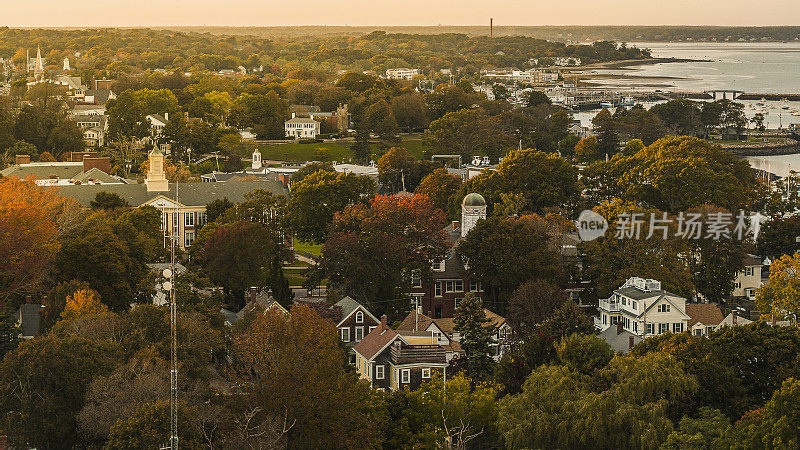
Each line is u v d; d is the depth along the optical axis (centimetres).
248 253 17788
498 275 18362
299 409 10569
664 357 11725
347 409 10862
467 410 11931
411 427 11919
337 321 15750
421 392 12050
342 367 12375
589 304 19112
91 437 10556
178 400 10075
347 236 18238
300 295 18988
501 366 13700
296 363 10838
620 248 18975
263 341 11375
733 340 12381
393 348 13788
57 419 10612
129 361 11100
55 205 18138
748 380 12169
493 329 14800
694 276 19500
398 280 18162
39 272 15712
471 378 14125
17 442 10681
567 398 11381
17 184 18575
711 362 11944
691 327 16550
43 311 14225
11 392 10794
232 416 10331
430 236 18825
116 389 10450
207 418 10144
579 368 12850
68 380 10750
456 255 19550
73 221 17612
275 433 10006
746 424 10712
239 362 11756
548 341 13738
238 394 10919
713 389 11812
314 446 10544
